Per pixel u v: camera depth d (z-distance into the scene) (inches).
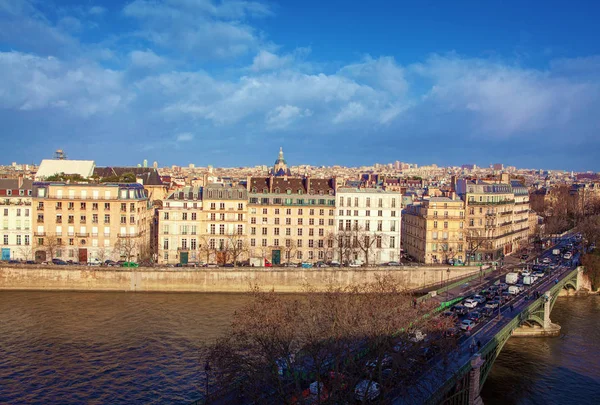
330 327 4252.0
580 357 6318.9
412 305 5123.0
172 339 6186.0
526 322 7175.2
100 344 6018.7
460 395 4576.8
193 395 4815.5
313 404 3811.5
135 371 5300.2
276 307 4480.8
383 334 4136.3
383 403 3823.8
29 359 5580.7
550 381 5644.7
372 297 4827.8
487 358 5221.5
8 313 7165.4
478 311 6555.1
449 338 4867.1
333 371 4281.5
